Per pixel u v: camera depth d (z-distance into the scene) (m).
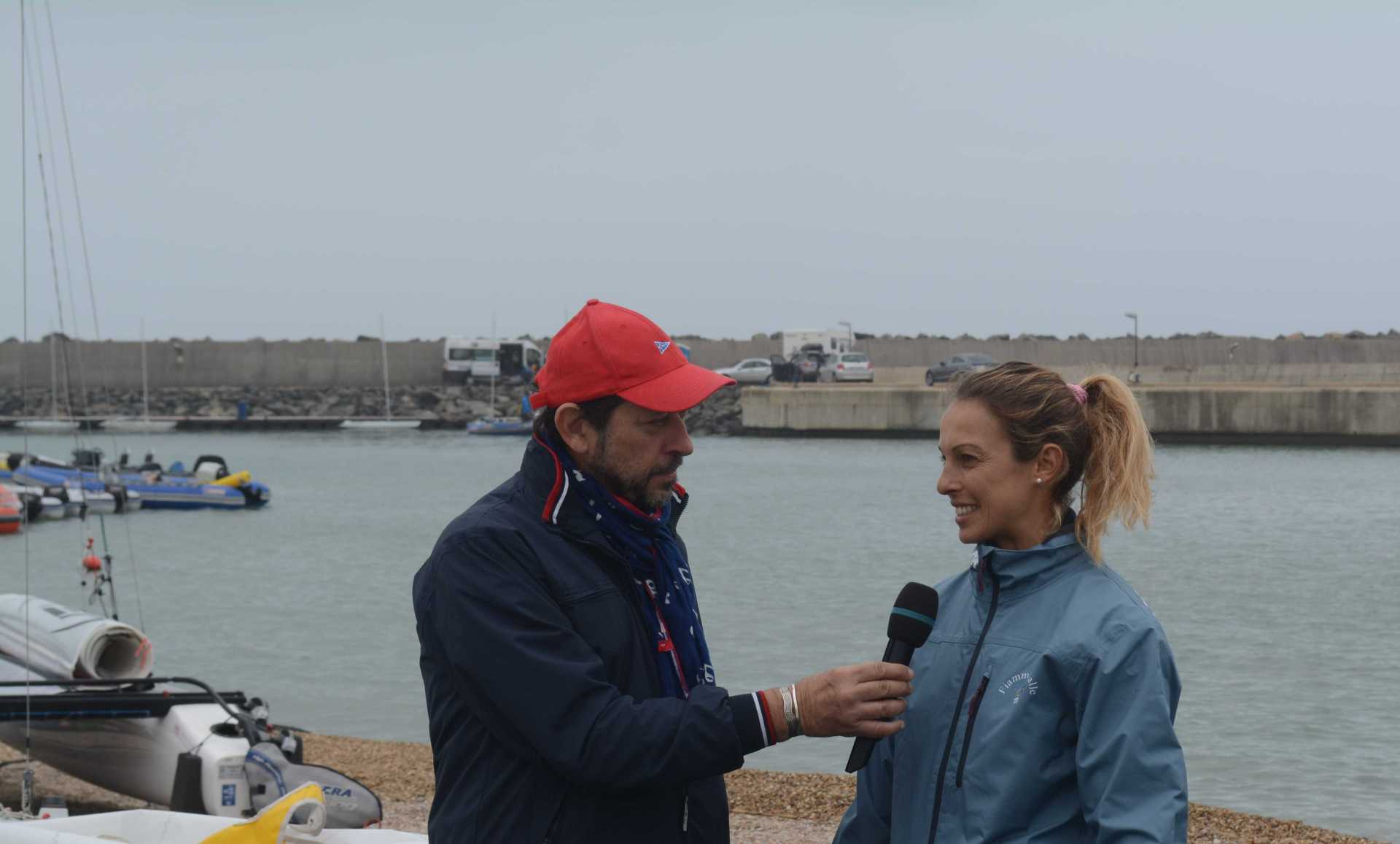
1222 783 10.96
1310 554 29.19
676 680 3.05
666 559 3.11
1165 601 22.58
